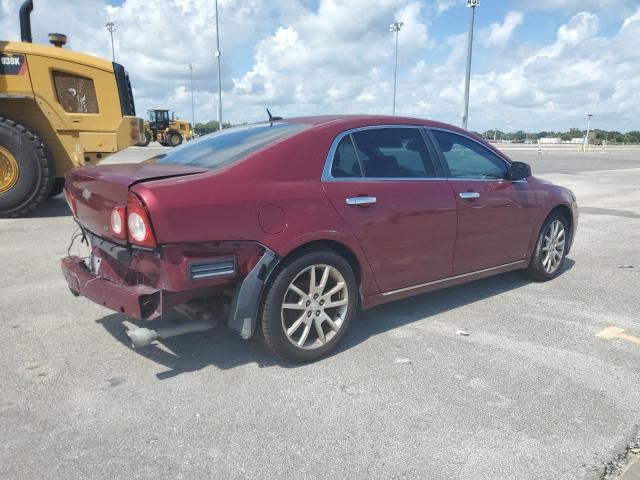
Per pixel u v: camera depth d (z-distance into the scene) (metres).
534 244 5.48
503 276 6.01
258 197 3.35
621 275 6.10
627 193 14.66
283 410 3.12
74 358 3.75
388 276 4.10
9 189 8.90
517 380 3.50
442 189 4.39
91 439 2.81
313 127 3.86
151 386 3.38
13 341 4.01
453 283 4.67
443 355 3.88
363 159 3.99
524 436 2.87
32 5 9.89
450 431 2.91
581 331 4.35
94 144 9.77
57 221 8.89
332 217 3.66
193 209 3.10
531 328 4.42
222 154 3.74
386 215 3.96
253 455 2.70
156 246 3.03
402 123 4.37
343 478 2.53
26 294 5.07
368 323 4.50
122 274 3.48
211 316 3.45
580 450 2.75
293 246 3.46
